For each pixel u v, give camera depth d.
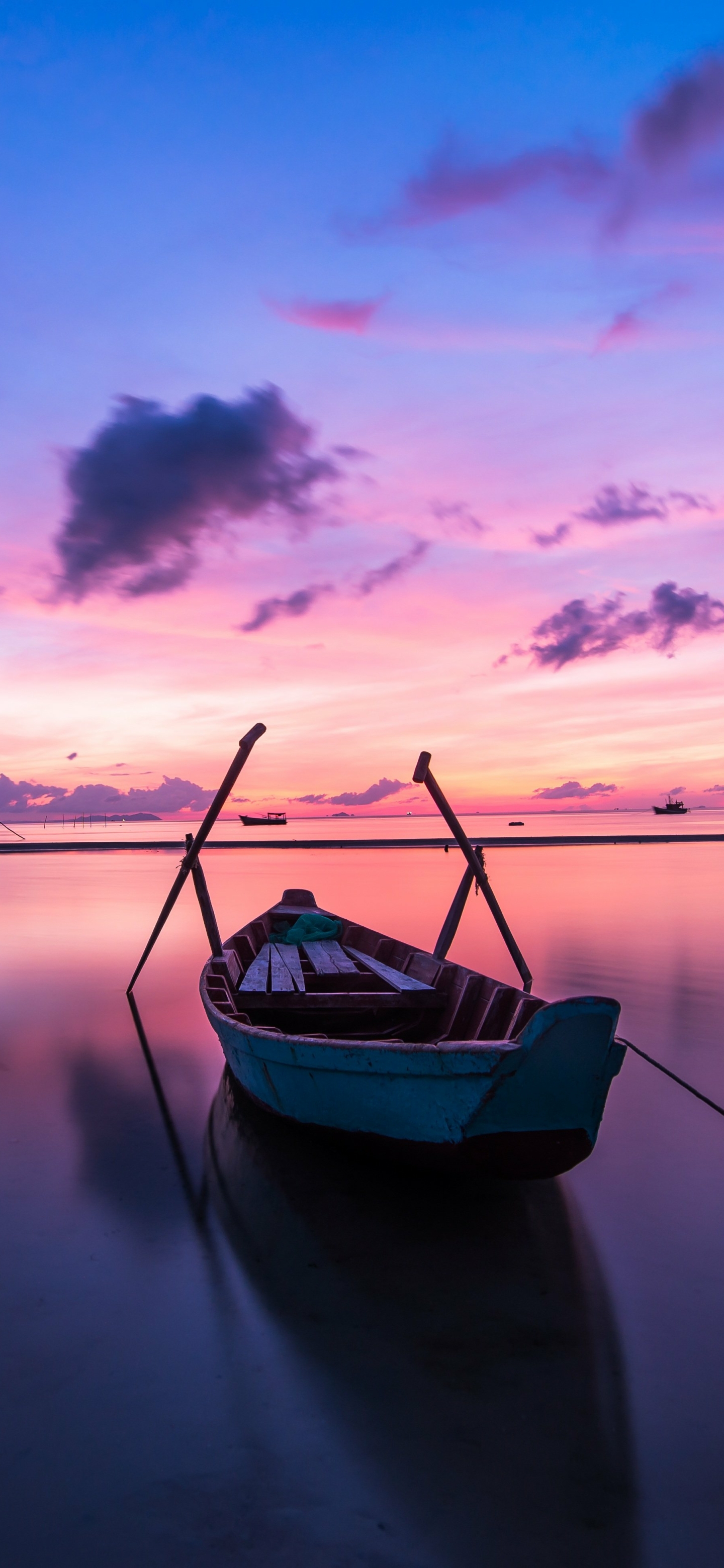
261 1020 6.82
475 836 68.88
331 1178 4.88
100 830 123.12
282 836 73.56
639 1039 7.64
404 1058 4.08
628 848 45.78
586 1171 5.00
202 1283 3.74
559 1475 2.63
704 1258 3.99
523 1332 3.38
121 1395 3.00
